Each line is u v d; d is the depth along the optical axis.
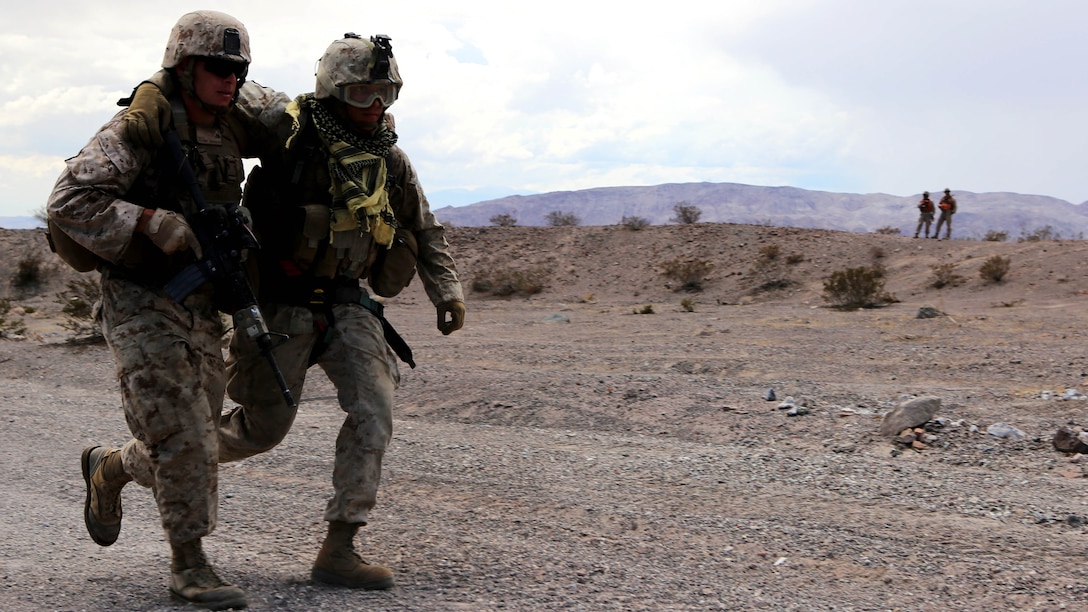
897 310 20.11
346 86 3.82
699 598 4.07
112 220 3.45
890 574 4.43
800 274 27.97
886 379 10.69
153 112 3.56
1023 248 26.12
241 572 4.32
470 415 8.83
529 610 3.84
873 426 7.81
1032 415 8.20
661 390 9.38
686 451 7.18
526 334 17.47
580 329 18.38
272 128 3.92
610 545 4.84
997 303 21.45
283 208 3.94
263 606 3.76
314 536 5.07
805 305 23.86
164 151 3.63
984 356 11.86
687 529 5.14
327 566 4.03
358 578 4.00
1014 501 5.73
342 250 3.94
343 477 3.94
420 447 7.35
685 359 12.41
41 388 11.16
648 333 17.00
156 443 3.66
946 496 5.85
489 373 10.56
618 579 4.29
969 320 17.19
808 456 7.01
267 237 3.96
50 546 4.89
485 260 33.31
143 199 3.65
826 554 4.72
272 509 5.62
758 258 29.53
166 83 3.66
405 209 4.24
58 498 6.03
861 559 4.65
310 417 8.76
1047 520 5.34
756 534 5.05
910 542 4.93
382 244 4.07
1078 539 5.00
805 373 11.16
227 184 3.77
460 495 5.89
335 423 8.44
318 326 3.95
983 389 9.62
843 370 11.34
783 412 8.43
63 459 7.20
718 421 8.19
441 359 13.06
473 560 4.54
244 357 3.99
